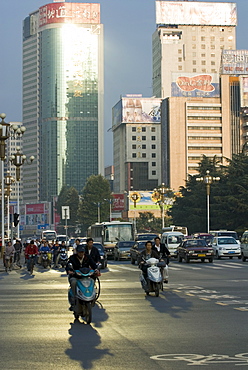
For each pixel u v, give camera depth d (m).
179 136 195.25
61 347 11.89
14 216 54.25
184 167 195.12
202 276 32.25
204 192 104.62
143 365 10.17
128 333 13.57
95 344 12.21
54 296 22.61
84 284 15.58
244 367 9.97
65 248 45.62
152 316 16.42
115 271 39.22
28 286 27.69
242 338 12.76
